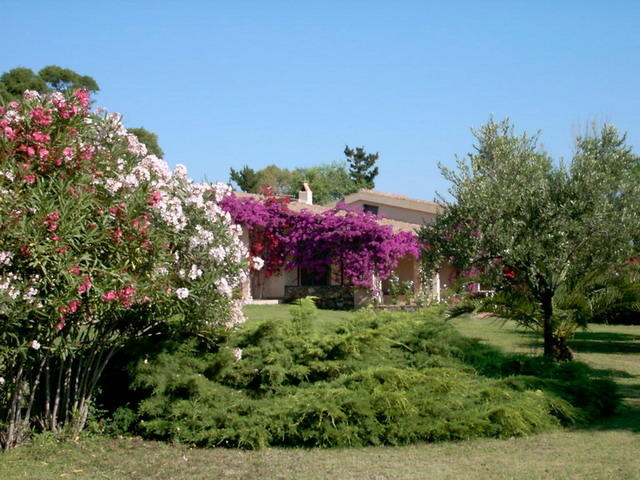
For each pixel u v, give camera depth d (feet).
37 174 21.79
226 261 27.14
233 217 82.12
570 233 36.50
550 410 27.20
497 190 36.47
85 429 26.07
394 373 26.63
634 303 40.70
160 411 25.45
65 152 22.03
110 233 22.63
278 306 75.77
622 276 40.78
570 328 41.83
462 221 37.76
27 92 22.97
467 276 39.91
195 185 27.68
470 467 20.79
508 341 54.24
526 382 28.76
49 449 23.72
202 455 22.97
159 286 23.75
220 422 24.41
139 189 23.50
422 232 39.75
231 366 27.66
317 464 21.49
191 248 26.20
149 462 22.17
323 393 25.54
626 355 49.55
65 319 22.91
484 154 38.52
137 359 27.04
